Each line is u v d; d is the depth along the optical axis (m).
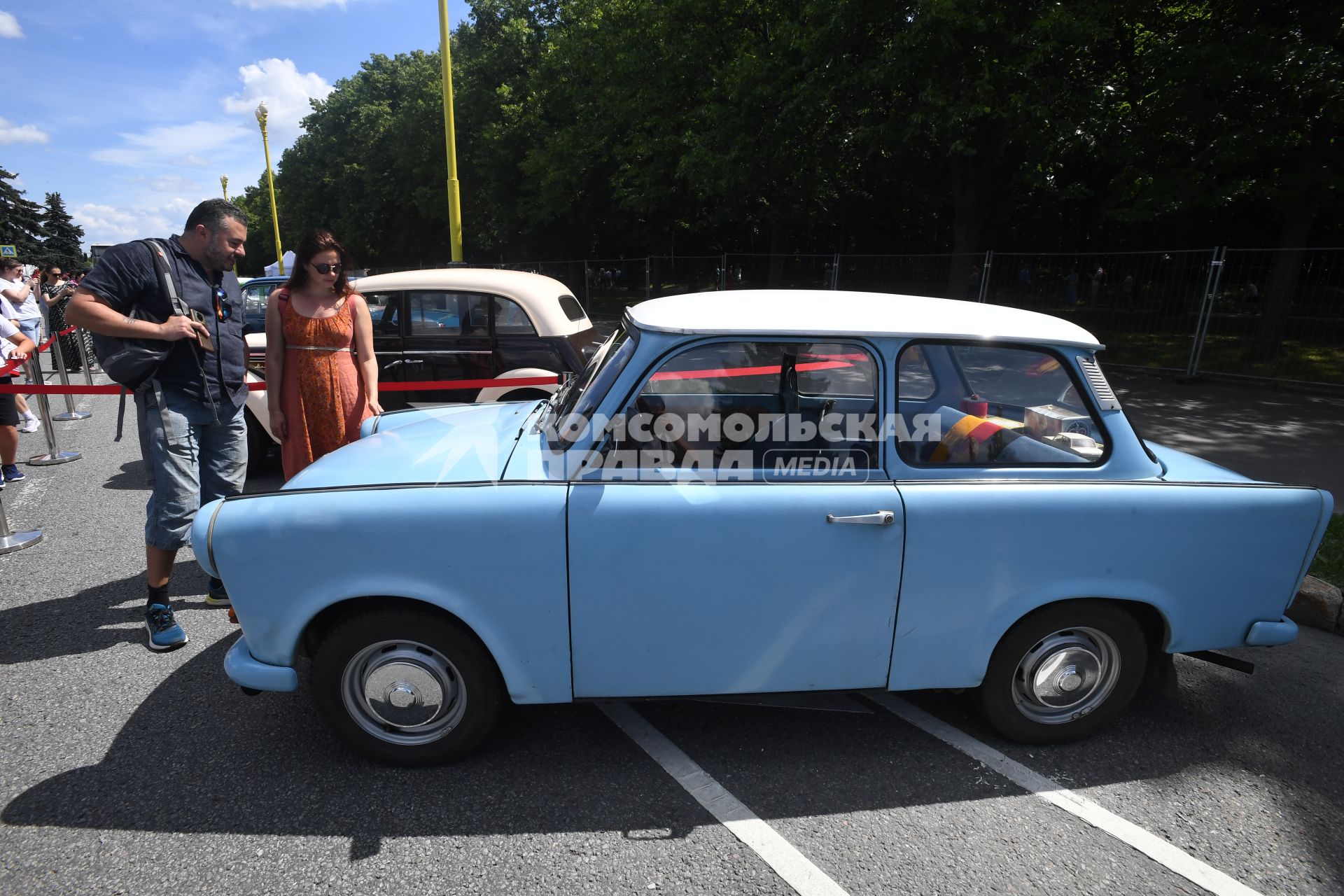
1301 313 10.95
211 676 3.29
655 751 2.78
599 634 2.47
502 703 2.69
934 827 2.39
